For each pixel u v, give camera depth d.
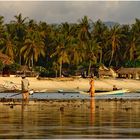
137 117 42.84
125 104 70.31
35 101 79.88
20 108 57.69
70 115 45.62
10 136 28.02
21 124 35.72
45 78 172.75
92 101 81.00
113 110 54.28
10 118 41.72
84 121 38.47
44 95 123.44
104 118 41.78
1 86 158.75
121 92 120.69
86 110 54.03
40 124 35.72
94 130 31.45
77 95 123.06
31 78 170.38
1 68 190.38
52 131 30.83
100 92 118.62
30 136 28.05
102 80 183.25
